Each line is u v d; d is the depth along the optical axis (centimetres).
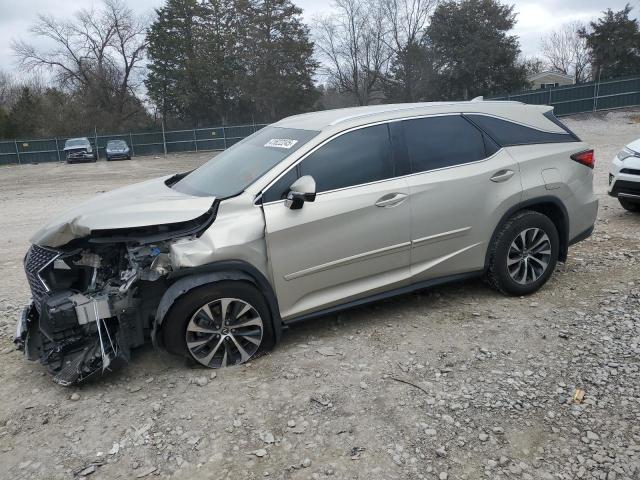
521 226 470
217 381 368
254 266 381
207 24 5312
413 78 4734
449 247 449
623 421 309
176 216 365
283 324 405
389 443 297
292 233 388
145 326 395
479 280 531
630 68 4809
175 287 364
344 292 418
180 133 4325
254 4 5103
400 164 429
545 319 438
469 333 421
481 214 454
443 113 457
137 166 3038
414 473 275
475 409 324
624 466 275
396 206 420
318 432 309
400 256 430
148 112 5703
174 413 334
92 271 393
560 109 3200
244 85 5091
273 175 395
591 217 519
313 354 399
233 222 378
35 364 412
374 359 388
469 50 4450
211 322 376
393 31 4881
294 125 464
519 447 292
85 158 3553
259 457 292
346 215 403
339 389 351
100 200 434
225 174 438
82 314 357
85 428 326
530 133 491
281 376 370
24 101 5259
